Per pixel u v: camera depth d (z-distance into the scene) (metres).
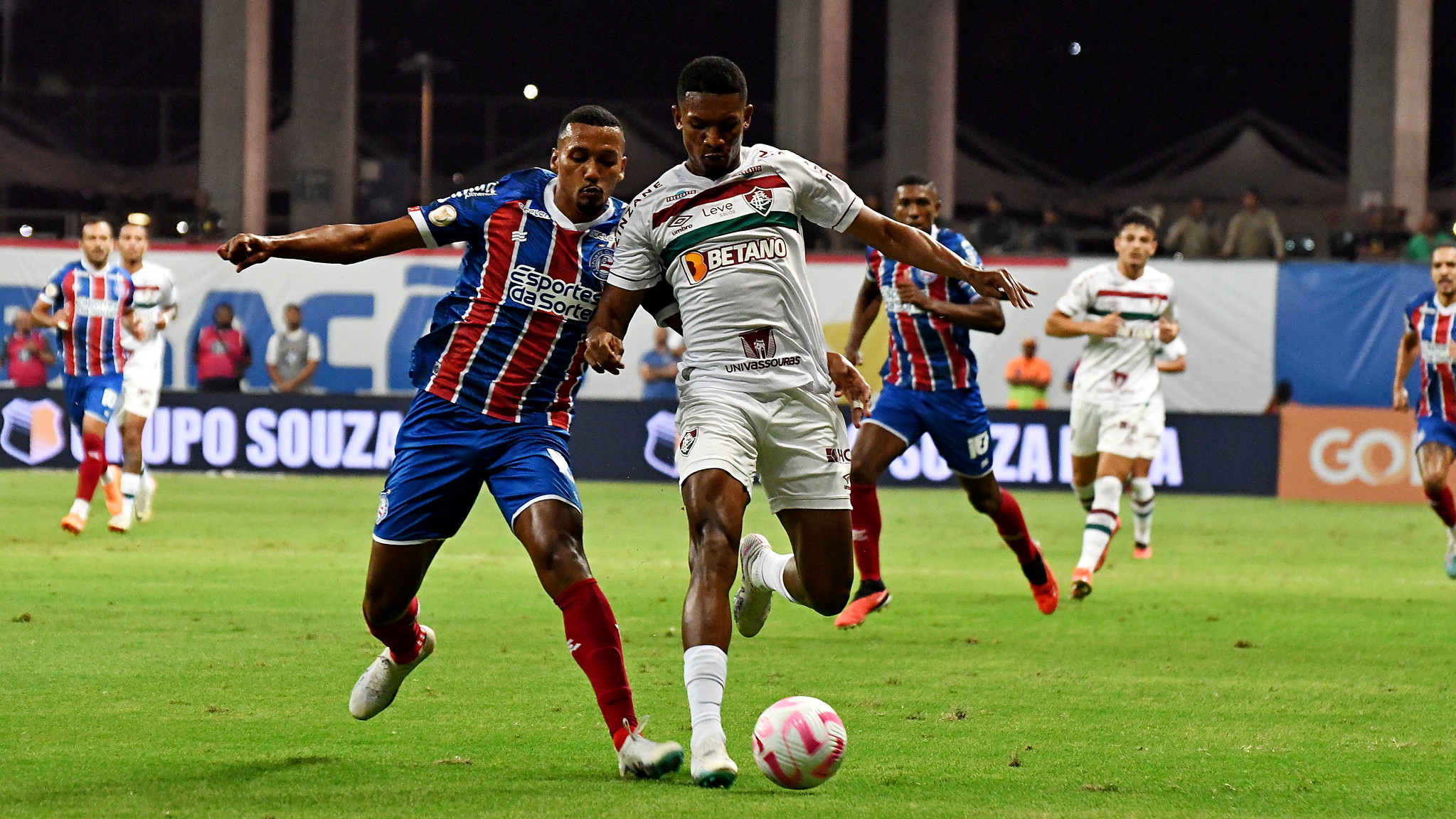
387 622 18.34
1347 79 169.88
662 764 16.12
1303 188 120.19
